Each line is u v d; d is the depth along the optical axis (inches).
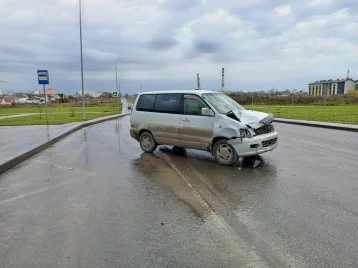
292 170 267.1
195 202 190.5
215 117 292.2
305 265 119.0
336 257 124.3
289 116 880.9
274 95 1979.6
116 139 490.3
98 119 901.8
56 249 134.4
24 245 138.6
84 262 123.6
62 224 160.6
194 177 248.8
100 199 198.7
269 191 209.5
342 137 477.4
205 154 343.9
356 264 119.3
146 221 162.6
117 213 174.4
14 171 280.2
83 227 156.4
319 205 181.5
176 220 163.3
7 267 121.0
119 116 1171.9
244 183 229.6
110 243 138.9
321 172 259.3
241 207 180.4
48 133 524.7
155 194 207.5
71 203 192.2
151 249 132.9
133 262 122.9
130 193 210.4
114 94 1795.0
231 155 283.9
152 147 355.3
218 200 193.5
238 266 118.8
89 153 366.0
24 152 336.8
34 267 120.8
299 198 194.4
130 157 336.5
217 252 129.3
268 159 313.0
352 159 311.3
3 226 159.5
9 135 498.0
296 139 458.6
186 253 129.0
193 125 307.7
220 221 160.9
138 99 365.7
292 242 136.9
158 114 340.2
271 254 127.3
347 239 138.9
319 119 761.6
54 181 244.4
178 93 327.6
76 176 258.7
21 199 201.9
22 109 1704.0
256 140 275.4
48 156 350.6
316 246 133.1
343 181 231.5
